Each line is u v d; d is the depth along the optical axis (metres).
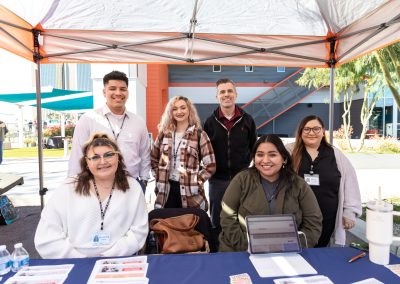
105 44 3.83
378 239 1.63
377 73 7.93
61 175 9.14
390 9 2.93
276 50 4.06
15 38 3.33
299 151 2.70
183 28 3.60
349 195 2.66
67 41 3.82
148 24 3.49
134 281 1.48
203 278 1.50
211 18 3.38
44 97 10.41
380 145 12.98
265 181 2.19
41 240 1.88
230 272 1.57
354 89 12.66
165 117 3.29
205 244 2.34
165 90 18.00
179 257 1.76
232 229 2.11
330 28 3.68
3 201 4.87
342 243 2.68
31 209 5.68
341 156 2.70
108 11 3.19
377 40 3.33
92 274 1.55
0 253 1.62
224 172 3.57
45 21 3.40
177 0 2.98
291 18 3.43
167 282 1.47
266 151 2.06
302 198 2.14
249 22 3.48
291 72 20.16
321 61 4.21
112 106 3.07
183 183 3.13
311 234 2.06
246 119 3.60
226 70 20.12
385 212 1.62
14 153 15.44
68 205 1.94
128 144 3.13
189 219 2.43
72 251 1.86
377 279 1.49
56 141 17.89
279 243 1.79
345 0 2.99
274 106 18.72
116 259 1.74
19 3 2.92
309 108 20.88
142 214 2.09
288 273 1.55
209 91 20.16
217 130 3.54
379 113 17.92
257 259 1.71
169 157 3.19
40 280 1.50
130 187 2.10
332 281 1.47
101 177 1.94
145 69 12.36
